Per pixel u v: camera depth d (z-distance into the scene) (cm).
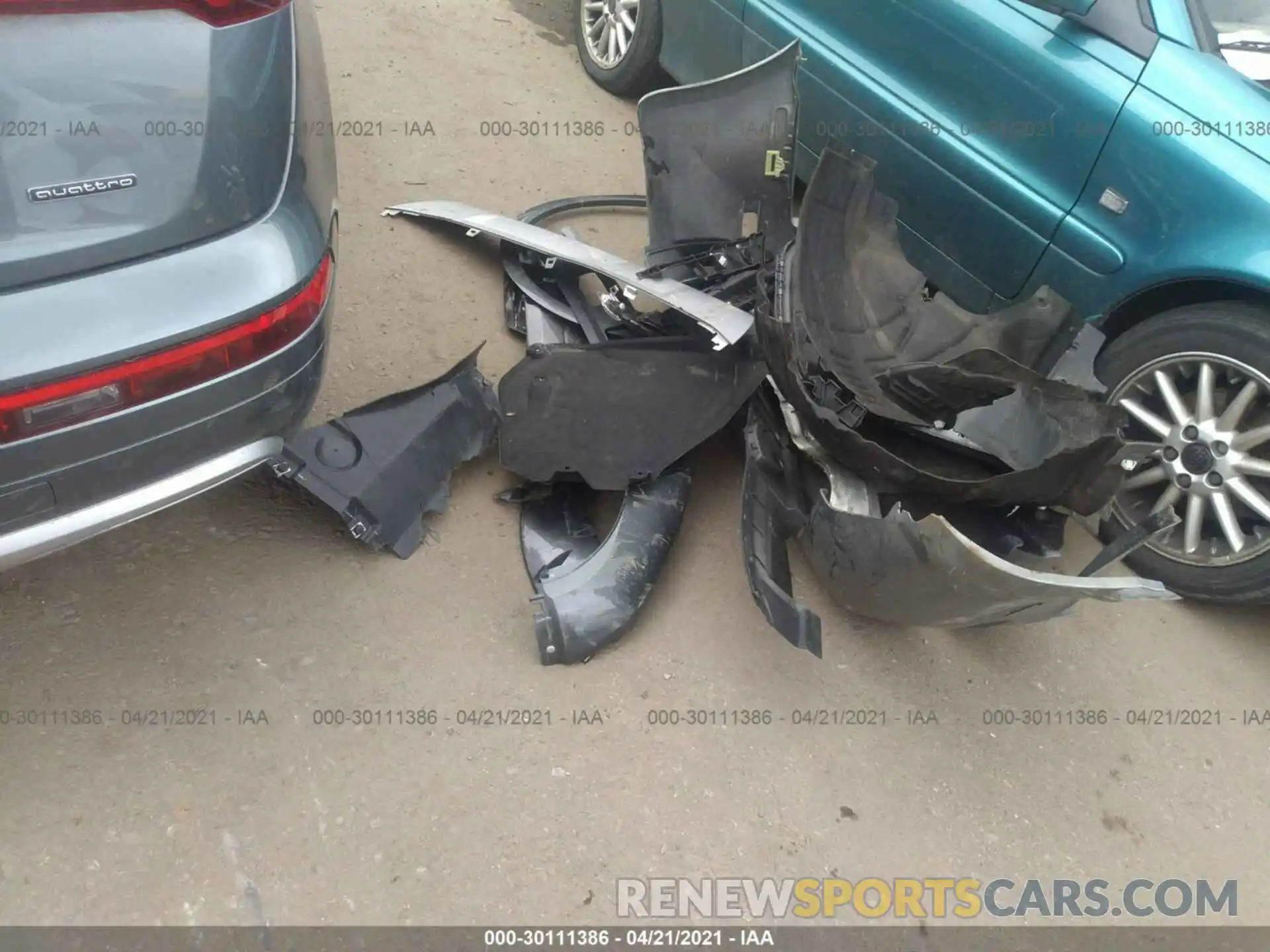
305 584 214
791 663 224
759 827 193
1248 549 240
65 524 151
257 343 159
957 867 196
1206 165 232
